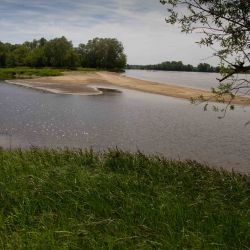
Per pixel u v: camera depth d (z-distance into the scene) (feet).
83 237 20.86
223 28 30.37
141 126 82.69
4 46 489.26
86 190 27.66
